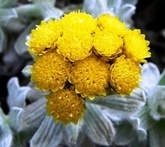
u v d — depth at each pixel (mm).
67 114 82
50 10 117
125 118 102
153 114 104
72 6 130
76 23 79
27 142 111
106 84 80
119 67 78
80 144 106
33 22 122
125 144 110
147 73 109
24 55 129
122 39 80
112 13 106
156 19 143
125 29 81
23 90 105
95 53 79
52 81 80
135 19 142
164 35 140
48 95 83
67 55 78
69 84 81
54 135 94
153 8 143
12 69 132
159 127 107
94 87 79
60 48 79
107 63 80
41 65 80
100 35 78
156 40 140
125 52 80
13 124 104
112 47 78
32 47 81
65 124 84
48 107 83
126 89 80
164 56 138
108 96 88
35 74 81
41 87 81
